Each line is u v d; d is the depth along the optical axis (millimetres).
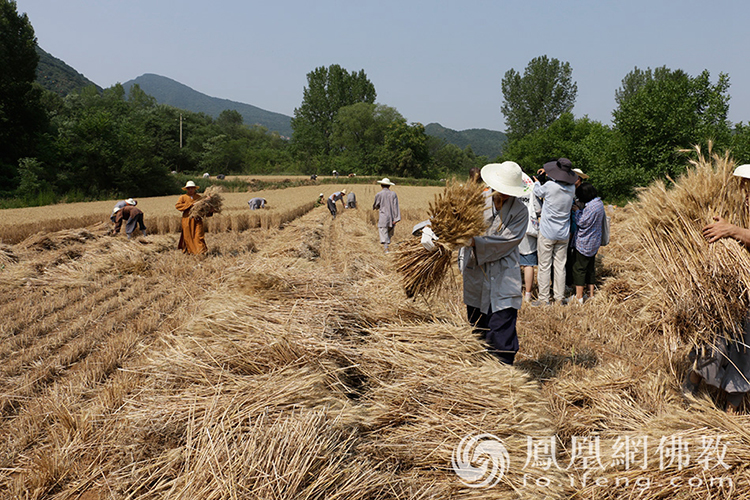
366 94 115000
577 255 6078
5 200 33438
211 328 3350
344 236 13133
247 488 2043
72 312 5961
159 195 47969
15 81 41375
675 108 28297
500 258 3457
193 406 2604
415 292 3697
